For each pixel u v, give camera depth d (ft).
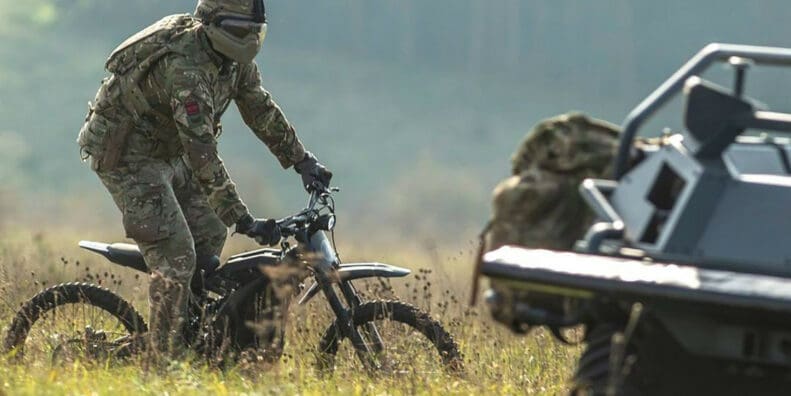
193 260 87.81
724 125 61.93
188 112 84.58
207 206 91.09
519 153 66.64
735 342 57.06
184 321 86.74
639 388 59.82
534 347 94.27
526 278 57.93
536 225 64.54
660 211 62.59
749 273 59.00
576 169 64.90
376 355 82.33
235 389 77.10
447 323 102.17
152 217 87.35
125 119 87.56
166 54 85.56
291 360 85.71
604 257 60.18
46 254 135.44
